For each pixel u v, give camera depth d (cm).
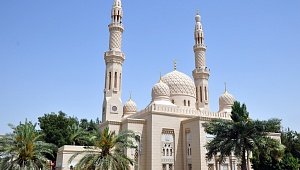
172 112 6719
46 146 4569
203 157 5991
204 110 7700
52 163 7462
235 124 4016
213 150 4303
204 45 8762
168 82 7956
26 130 4200
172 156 6462
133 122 6488
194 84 8256
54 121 8250
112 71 7262
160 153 6316
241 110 4250
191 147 6328
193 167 6159
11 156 4034
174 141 6562
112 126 6638
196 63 8650
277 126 4072
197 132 6200
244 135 4019
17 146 4091
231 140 4084
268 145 4091
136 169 6181
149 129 6469
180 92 7806
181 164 6475
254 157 4847
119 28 7625
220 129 4156
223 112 7381
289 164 4581
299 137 8212
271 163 4625
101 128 6994
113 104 7062
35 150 4225
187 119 6581
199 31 8838
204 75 8412
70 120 8812
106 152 3884
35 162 4241
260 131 4034
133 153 6222
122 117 7331
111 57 7319
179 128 6700
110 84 7219
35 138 4269
